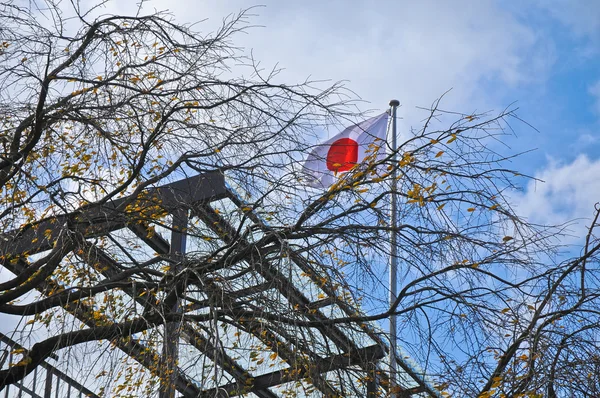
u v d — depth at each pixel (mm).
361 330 5574
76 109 6129
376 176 5914
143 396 5301
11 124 6238
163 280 5805
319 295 5609
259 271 5488
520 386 5262
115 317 5434
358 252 5695
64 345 5105
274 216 5930
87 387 4906
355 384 5387
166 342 5016
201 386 4879
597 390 5176
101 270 6094
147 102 6402
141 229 7004
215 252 5918
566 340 5520
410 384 5652
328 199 5773
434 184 5664
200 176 6418
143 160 6129
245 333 5562
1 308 5805
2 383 5363
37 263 6082
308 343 5215
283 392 5414
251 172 6125
